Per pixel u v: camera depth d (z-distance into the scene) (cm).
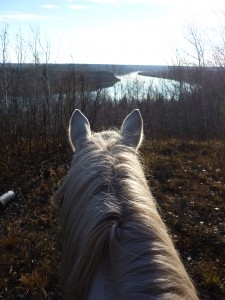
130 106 1395
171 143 1041
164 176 717
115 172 123
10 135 782
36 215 516
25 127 859
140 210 108
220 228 507
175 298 85
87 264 103
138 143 160
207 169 790
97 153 133
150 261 93
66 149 760
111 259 99
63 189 138
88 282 102
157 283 88
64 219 130
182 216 538
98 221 106
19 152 718
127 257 96
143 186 123
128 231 102
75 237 114
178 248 449
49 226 489
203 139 1222
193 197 616
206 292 369
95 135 158
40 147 761
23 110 960
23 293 356
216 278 382
